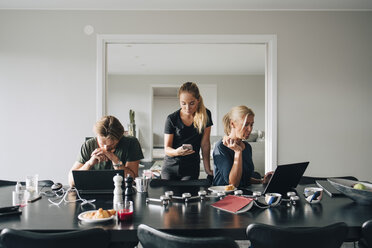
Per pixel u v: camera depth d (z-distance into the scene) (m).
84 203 1.72
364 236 1.31
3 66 3.40
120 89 8.61
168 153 3.62
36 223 1.40
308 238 1.20
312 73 3.47
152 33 3.42
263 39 3.45
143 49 5.84
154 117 11.96
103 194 1.96
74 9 3.42
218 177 2.86
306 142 3.46
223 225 1.36
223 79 8.75
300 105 3.47
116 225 1.37
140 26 3.43
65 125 3.42
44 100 3.41
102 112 3.42
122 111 8.61
